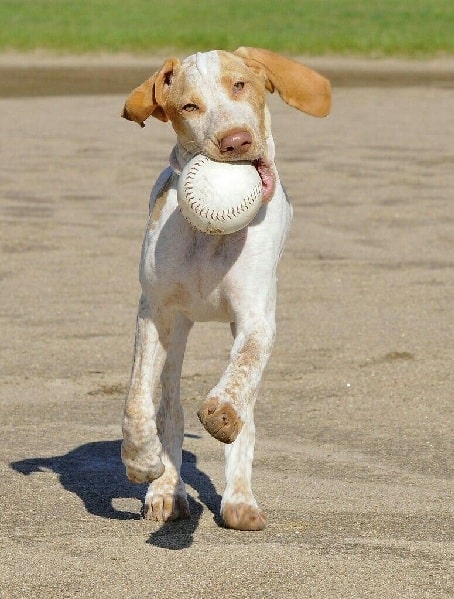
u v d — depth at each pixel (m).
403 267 12.14
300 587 5.23
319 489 6.65
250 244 5.98
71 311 10.64
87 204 14.88
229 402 5.33
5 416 8.04
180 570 5.43
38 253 12.62
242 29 40.09
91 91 26.86
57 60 34.94
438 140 19.67
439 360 9.25
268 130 6.12
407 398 8.41
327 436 7.64
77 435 7.69
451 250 12.78
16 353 9.47
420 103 24.69
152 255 6.10
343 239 13.23
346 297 11.09
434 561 5.54
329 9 44.88
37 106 23.92
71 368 9.12
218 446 7.57
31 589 5.23
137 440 5.91
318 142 19.50
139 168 17.12
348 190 15.66
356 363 9.20
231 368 5.68
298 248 12.86
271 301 6.09
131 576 5.37
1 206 14.68
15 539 5.84
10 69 32.03
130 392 6.05
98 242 13.09
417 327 10.14
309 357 9.37
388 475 6.91
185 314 6.32
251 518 6.01
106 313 10.60
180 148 6.11
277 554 5.63
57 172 16.81
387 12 43.81
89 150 18.58
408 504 6.41
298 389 8.62
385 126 21.34
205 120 5.86
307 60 35.25
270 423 7.90
